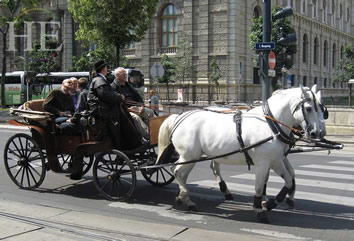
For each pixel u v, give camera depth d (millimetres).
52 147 8688
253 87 42844
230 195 7906
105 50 35469
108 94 7711
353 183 9352
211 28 41031
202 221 6668
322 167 11555
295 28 53531
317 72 61406
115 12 24031
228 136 6691
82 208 7469
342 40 72312
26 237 5594
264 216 6508
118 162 7918
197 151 7043
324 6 64375
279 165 6672
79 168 8477
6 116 30672
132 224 6375
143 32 26031
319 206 7465
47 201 7980
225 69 40406
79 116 8367
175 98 42969
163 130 7477
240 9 40688
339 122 18516
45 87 38844
